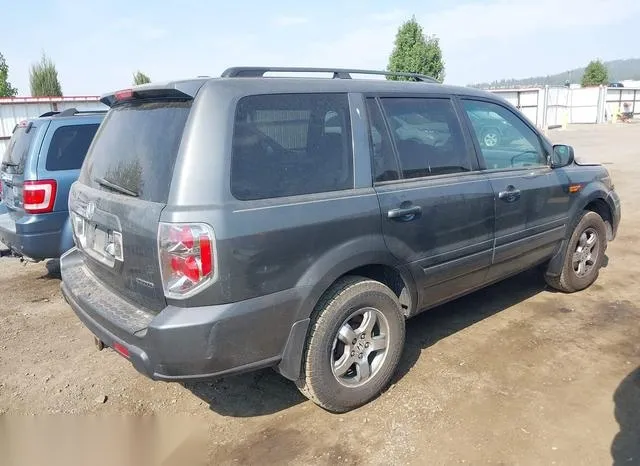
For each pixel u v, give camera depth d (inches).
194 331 101.7
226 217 102.4
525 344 158.6
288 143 115.3
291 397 136.9
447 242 143.1
